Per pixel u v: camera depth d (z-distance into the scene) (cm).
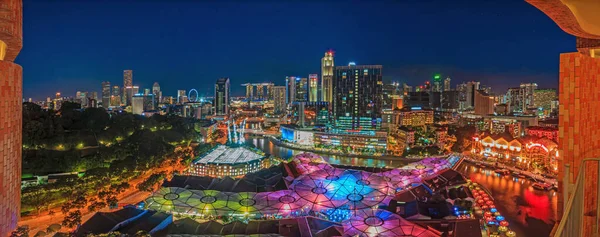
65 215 12094
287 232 10388
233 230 10512
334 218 12362
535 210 14050
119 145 19400
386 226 10569
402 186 15475
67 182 13275
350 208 12875
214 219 12169
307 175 16025
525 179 18725
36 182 13925
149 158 18412
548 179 18212
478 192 15712
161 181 17288
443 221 11200
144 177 18188
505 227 11781
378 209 12438
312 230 10819
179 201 12900
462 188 15038
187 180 15225
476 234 10450
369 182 15212
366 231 10406
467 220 11181
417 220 11356
